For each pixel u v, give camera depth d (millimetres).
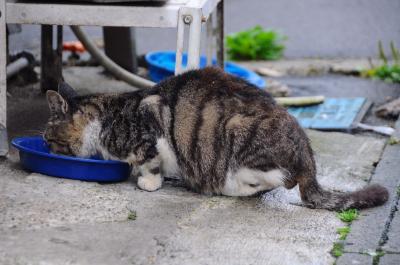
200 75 4773
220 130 4590
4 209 4227
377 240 4184
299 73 8594
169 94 4750
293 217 4461
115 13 4934
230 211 4500
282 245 4059
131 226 4172
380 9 11266
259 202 4684
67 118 4859
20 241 3887
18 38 7445
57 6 4934
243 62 9102
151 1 5078
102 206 4398
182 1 5195
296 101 7059
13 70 6797
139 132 4691
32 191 4504
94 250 3857
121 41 7652
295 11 11211
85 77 7516
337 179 5180
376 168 5379
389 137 6215
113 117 4793
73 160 4672
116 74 7047
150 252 3879
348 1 11703
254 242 4070
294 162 4531
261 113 4570
